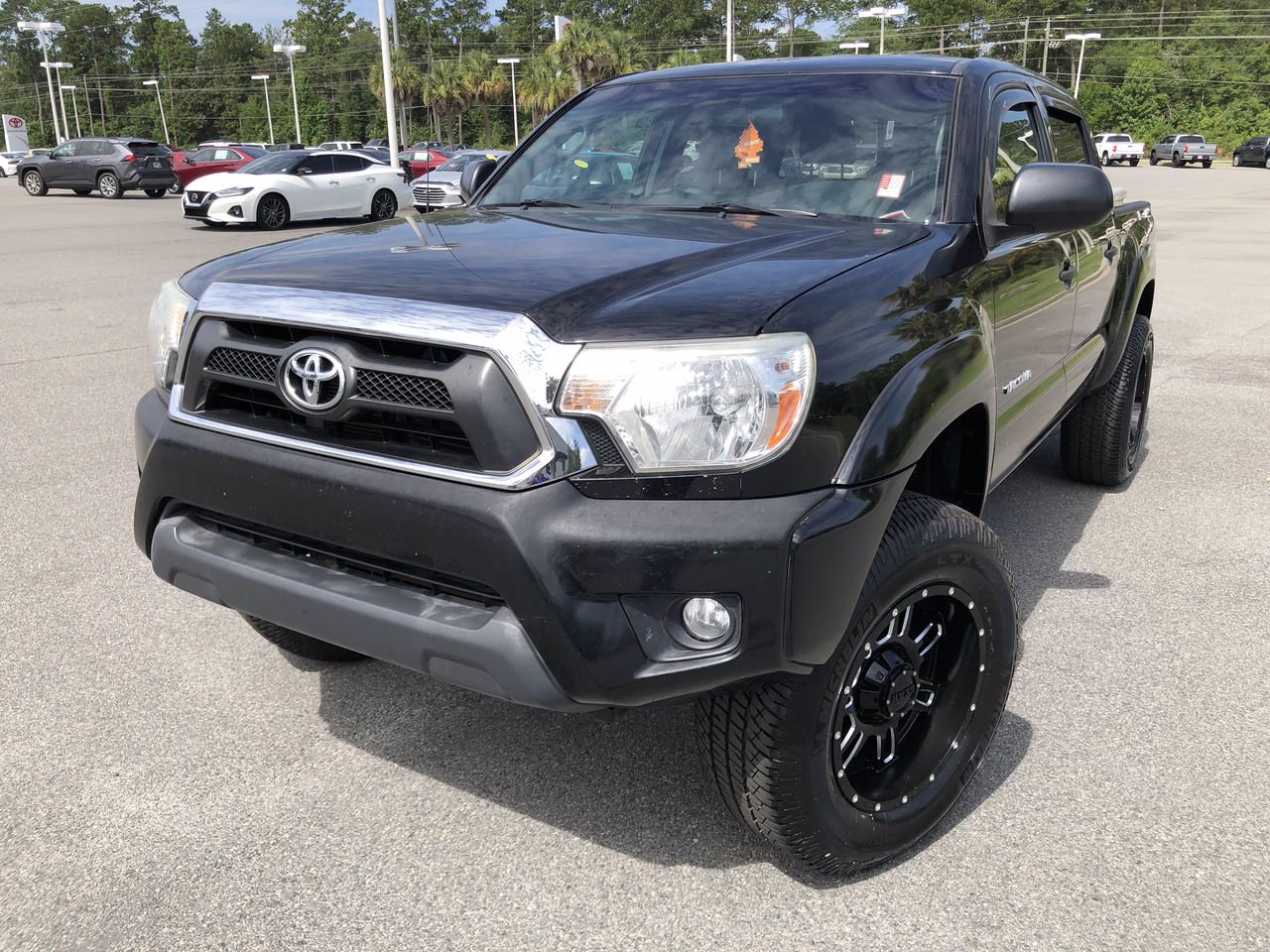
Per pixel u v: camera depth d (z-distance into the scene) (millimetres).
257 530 2332
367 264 2350
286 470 2193
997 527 4605
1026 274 3092
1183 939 2203
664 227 2781
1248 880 2387
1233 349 8523
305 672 3330
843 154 3068
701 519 1916
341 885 2375
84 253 14836
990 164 3018
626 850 2498
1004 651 2531
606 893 2350
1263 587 3980
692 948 2189
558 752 2904
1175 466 5488
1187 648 3502
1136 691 3223
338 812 2637
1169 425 6277
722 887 2371
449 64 73625
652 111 3494
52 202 26500
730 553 1906
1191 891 2352
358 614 2141
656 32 103812
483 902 2320
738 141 3244
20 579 3984
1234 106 74750
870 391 2109
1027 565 4188
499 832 2562
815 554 1953
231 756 2873
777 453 1945
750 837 2539
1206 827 2576
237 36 114750
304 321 2141
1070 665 3381
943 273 2562
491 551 1951
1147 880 2389
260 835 2545
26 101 118062
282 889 2359
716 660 1953
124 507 4773
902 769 2463
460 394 1965
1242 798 2691
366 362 2074
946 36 92812
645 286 2123
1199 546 4391
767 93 3352
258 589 2289
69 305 10297
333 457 2145
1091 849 2498
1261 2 91000
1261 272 13164
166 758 2857
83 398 6703
